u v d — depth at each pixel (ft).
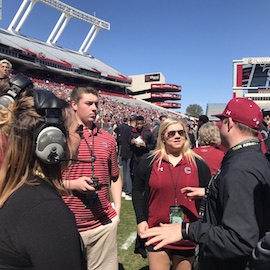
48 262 3.21
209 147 12.22
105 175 8.81
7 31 169.37
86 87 8.59
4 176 3.59
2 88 5.87
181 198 8.62
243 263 5.47
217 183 5.72
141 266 12.85
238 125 5.96
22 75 5.23
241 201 5.12
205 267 5.92
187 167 8.74
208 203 6.03
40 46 181.57
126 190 25.57
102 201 8.68
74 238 3.42
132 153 25.18
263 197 5.42
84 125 8.74
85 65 193.47
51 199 3.48
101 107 129.90
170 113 195.21
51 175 3.89
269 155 9.15
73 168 8.11
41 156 3.68
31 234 3.24
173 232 5.64
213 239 5.20
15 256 3.29
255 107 6.01
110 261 8.88
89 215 8.36
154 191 8.77
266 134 9.98
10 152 3.59
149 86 260.42
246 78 143.43
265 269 4.00
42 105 3.77
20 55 148.97
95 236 8.53
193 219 8.63
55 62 164.76
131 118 24.70
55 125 3.84
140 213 9.14
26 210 3.33
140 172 9.22
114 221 8.98
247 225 5.01
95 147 8.59
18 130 3.63
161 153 8.94
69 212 3.54
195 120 43.42
